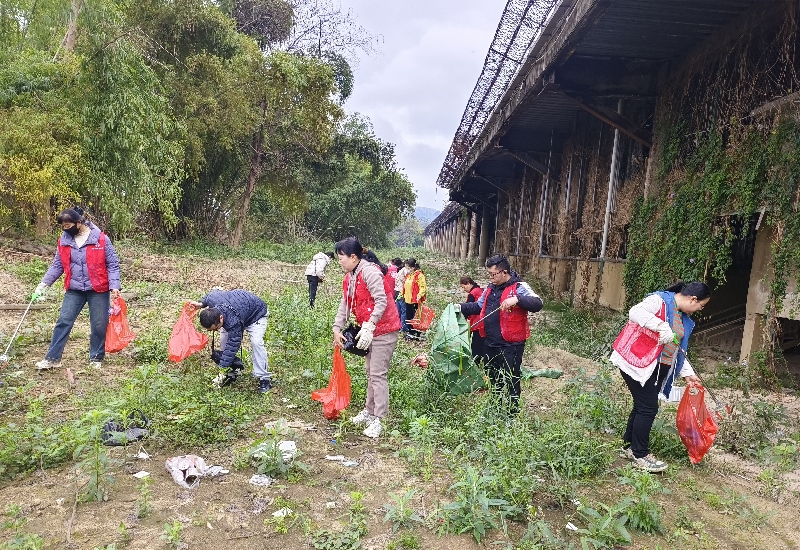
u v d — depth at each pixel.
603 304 12.97
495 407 4.69
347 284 4.83
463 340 5.06
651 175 10.62
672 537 3.45
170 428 4.30
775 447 4.72
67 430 3.71
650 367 4.27
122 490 3.49
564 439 4.29
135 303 9.84
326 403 4.84
